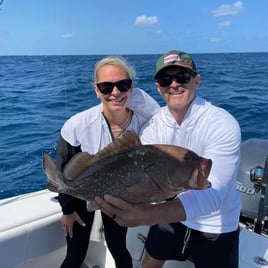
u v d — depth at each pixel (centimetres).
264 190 253
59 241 257
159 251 234
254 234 257
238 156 178
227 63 3941
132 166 150
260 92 1415
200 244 215
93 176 156
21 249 234
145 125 234
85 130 225
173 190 147
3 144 738
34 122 934
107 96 217
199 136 190
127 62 223
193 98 200
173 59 193
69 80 1977
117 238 246
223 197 164
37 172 591
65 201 232
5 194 512
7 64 4447
